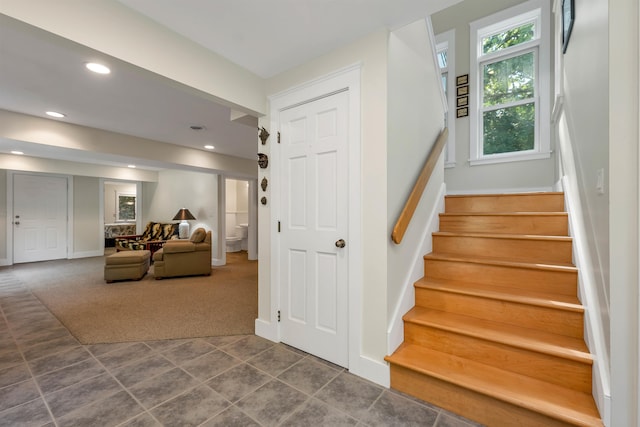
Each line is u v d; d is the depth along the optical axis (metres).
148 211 8.59
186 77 1.92
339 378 1.91
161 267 4.93
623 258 1.14
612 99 1.14
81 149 3.73
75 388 1.81
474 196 2.84
